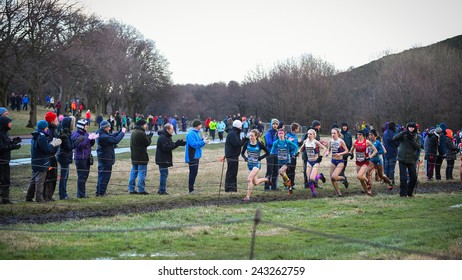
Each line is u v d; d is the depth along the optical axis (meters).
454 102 111.19
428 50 123.19
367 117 110.69
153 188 28.64
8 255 13.71
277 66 133.00
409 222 18.83
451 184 31.42
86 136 24.16
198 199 23.75
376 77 122.81
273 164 27.52
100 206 21.19
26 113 92.62
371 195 26.02
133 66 124.62
